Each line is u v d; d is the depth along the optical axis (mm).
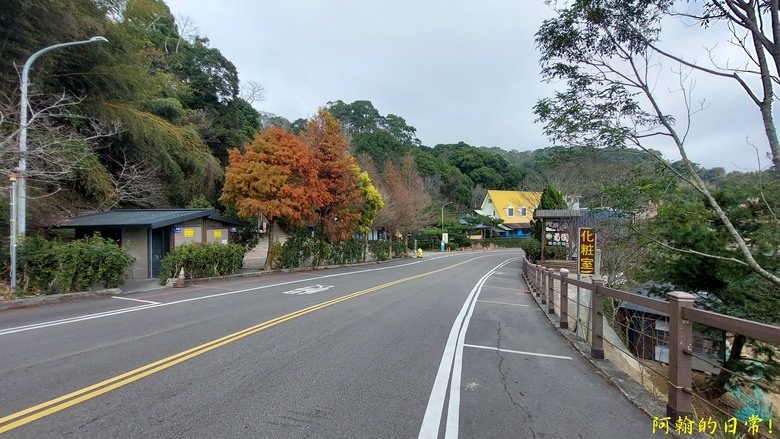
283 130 20484
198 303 10656
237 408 4016
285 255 22172
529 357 6340
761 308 7297
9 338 6711
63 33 15266
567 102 6664
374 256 34250
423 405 4227
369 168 39438
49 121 15992
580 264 8430
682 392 3828
